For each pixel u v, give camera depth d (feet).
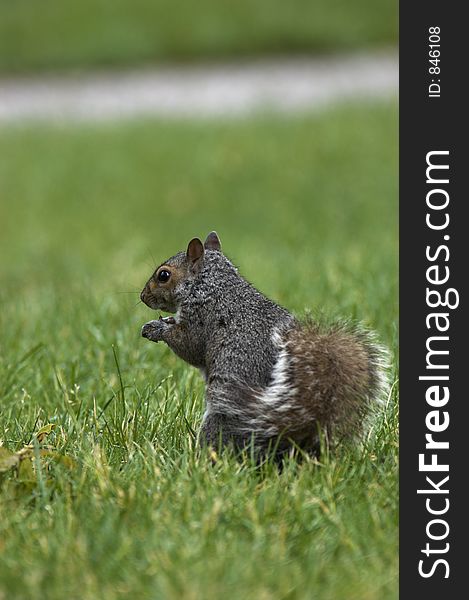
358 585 19.13
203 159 99.14
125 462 25.26
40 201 90.68
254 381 24.93
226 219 82.07
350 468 24.26
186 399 29.22
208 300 26.71
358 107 115.44
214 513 21.33
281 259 55.67
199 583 19.03
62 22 155.12
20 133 116.78
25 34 152.46
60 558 20.01
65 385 32.04
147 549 20.26
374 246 58.54
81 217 85.20
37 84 141.59
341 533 20.80
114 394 30.58
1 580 19.52
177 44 150.71
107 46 149.59
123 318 40.96
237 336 25.70
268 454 24.31
